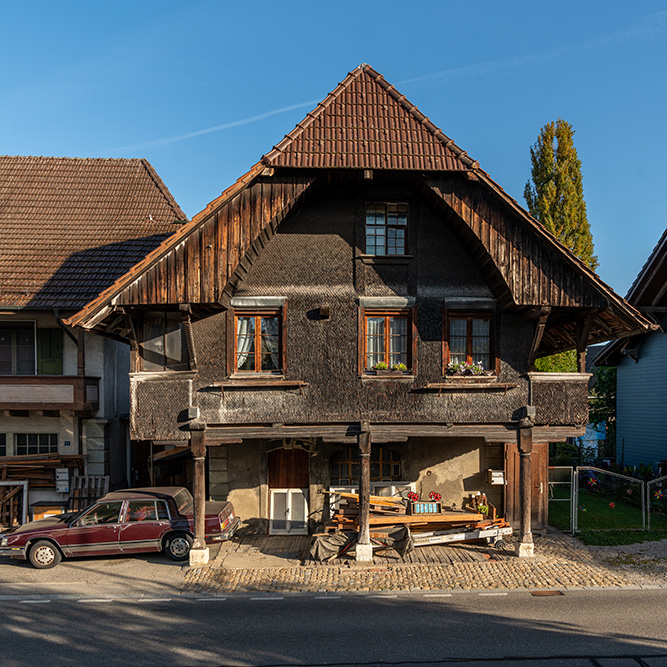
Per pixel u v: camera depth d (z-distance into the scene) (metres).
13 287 15.07
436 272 12.62
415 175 11.77
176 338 12.45
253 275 12.45
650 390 20.08
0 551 11.72
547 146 24.66
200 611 9.32
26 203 18.20
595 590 10.12
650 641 7.96
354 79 12.86
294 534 14.48
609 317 12.77
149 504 12.24
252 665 7.38
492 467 14.53
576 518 14.32
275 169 11.56
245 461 14.64
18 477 15.32
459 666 7.27
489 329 12.71
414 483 14.60
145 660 7.54
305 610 9.31
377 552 12.48
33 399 14.80
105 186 19.08
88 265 16.02
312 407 12.16
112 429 16.73
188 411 11.83
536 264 11.84
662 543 13.03
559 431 12.40
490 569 11.30
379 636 8.22
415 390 12.29
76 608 9.52
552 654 7.57
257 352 12.41
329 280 12.50
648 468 18.56
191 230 11.44
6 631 8.56
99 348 15.96
